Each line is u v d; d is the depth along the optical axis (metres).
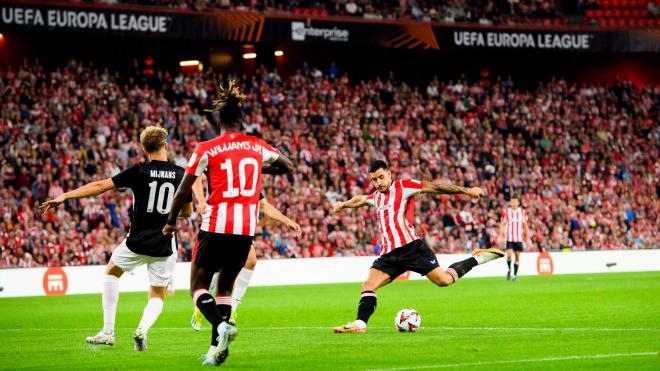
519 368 13.78
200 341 19.30
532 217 61.62
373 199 21.17
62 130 54.84
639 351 15.76
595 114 72.38
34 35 64.69
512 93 71.94
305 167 58.75
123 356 16.45
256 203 14.59
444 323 23.02
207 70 70.62
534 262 56.31
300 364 14.81
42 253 48.00
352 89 66.81
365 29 63.59
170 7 57.97
